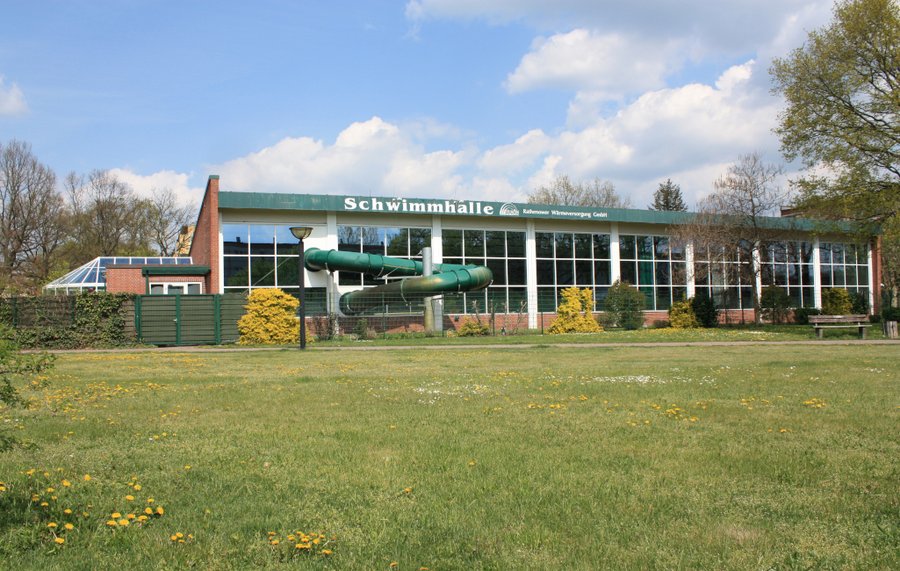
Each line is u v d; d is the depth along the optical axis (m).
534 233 38.41
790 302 44.03
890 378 13.48
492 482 5.97
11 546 4.43
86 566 4.18
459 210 35.81
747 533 4.69
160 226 68.94
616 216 39.66
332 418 9.23
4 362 4.78
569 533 4.74
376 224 34.97
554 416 9.27
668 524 4.90
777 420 8.84
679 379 13.60
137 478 6.22
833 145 31.56
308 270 33.28
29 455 7.08
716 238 39.28
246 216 32.47
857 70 31.59
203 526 4.92
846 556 4.27
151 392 12.12
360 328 31.39
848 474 6.18
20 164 56.50
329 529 4.85
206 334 28.25
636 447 7.31
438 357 20.34
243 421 9.07
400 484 5.95
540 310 38.28
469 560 4.28
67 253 60.19
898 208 30.83
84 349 25.83
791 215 43.81
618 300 38.06
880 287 50.03
